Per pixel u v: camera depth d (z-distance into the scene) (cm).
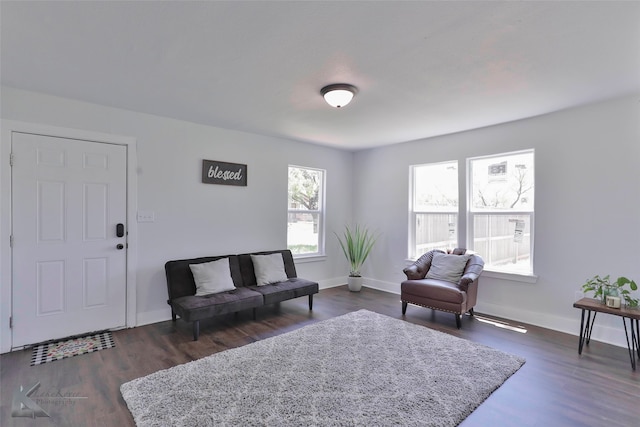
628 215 298
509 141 376
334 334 319
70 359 265
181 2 163
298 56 220
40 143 292
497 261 393
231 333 325
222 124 392
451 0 160
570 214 331
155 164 357
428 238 469
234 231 421
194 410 194
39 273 293
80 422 186
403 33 191
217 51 214
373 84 266
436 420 188
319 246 530
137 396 208
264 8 167
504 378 236
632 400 211
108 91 286
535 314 354
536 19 176
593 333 313
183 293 352
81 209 313
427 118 361
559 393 219
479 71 241
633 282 274
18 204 283
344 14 172
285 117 361
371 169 537
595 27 183
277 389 219
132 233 342
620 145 301
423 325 350
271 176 459
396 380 231
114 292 332
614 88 275
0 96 274
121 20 179
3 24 182
